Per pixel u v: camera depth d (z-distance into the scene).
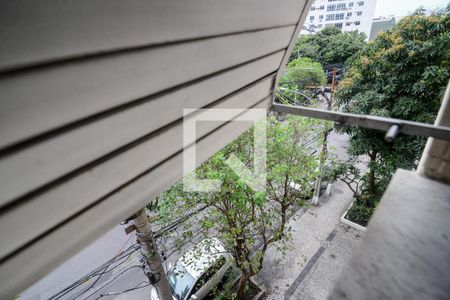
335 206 7.01
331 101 5.39
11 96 0.41
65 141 0.55
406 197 0.67
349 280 0.49
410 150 4.45
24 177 0.52
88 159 0.64
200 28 0.67
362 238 0.57
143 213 2.23
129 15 0.48
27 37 0.38
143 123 0.73
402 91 4.20
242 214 4.03
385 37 4.28
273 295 4.81
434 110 3.98
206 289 4.42
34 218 0.60
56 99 0.48
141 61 0.58
